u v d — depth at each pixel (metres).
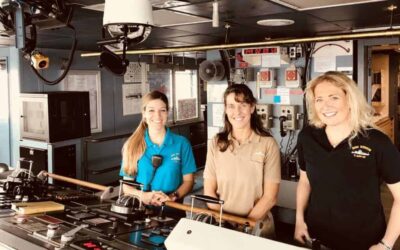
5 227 2.19
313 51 5.24
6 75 5.96
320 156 2.09
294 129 5.31
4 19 2.78
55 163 5.37
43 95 5.28
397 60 8.30
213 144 2.54
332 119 2.01
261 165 2.39
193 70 8.73
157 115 2.77
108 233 2.05
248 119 2.43
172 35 5.34
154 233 2.02
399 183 1.95
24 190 2.72
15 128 5.93
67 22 2.74
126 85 7.30
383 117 7.62
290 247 1.41
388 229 1.99
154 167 2.75
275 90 5.51
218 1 3.22
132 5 2.20
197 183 6.04
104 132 6.94
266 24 4.46
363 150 1.97
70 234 1.95
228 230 1.55
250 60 5.61
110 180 7.06
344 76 2.04
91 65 6.68
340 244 2.09
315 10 3.70
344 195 2.03
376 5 3.52
